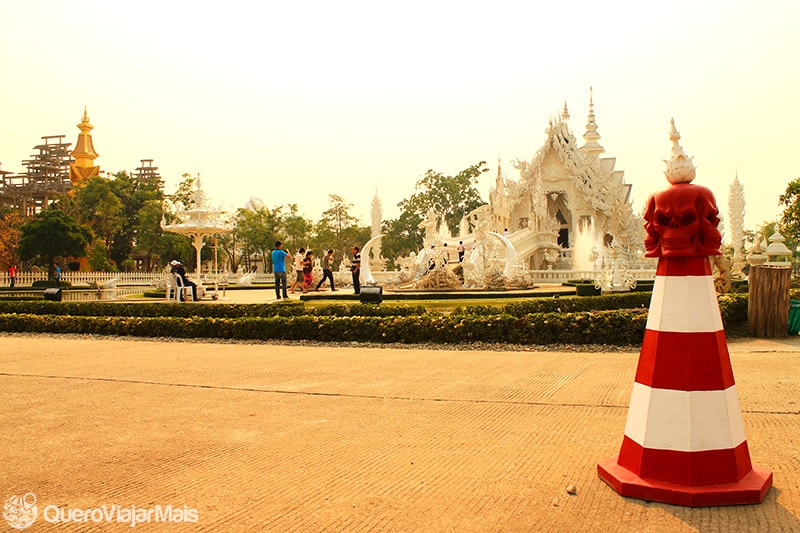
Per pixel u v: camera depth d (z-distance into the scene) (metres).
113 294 36.88
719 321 4.93
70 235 50.81
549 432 6.95
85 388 9.81
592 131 64.50
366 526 4.58
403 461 6.05
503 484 5.35
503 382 9.84
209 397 9.09
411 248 86.50
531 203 59.00
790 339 14.59
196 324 16.75
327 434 7.06
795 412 7.57
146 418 7.88
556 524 4.51
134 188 75.44
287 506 4.98
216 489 5.38
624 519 4.54
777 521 4.42
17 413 8.18
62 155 95.19
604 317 13.77
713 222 4.85
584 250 58.56
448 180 87.50
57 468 5.98
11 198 86.94
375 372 11.04
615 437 6.67
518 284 31.12
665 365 4.88
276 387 9.79
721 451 4.77
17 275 50.75
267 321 16.08
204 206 29.83
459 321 14.63
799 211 48.19
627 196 65.38
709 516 4.52
